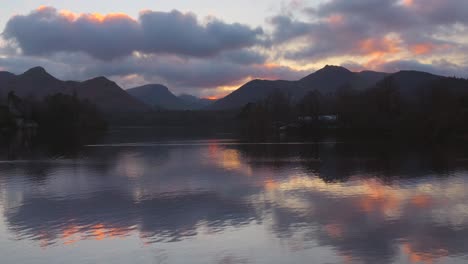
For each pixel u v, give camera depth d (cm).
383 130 14238
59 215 2875
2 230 2534
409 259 1980
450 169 5038
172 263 1977
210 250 2133
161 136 15075
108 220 2727
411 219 2656
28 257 2083
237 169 5259
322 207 3012
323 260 1980
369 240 2253
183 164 5900
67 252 2144
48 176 4734
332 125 17925
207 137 14112
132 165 5809
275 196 3441
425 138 11550
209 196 3478
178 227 2548
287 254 2064
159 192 3678
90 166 5706
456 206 3003
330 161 6122
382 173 4747
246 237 2334
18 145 10050
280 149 8544
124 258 2048
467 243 2191
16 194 3647
